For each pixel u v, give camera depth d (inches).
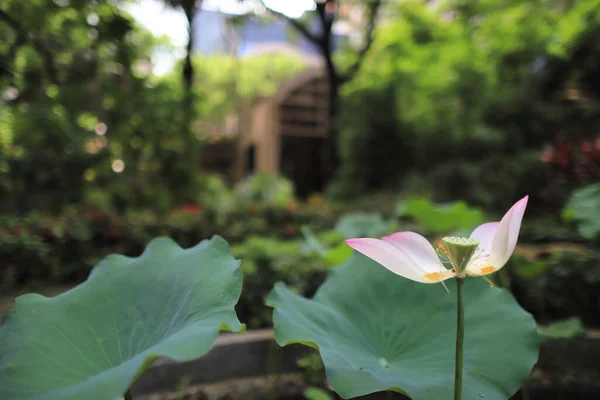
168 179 291.1
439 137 423.8
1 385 34.5
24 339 39.7
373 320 52.6
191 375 94.6
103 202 247.6
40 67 232.2
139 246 193.6
